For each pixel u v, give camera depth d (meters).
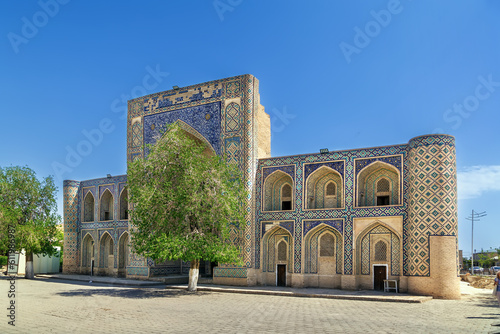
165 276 21.48
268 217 18.45
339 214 17.19
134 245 16.08
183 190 15.34
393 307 12.20
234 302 13.01
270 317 9.84
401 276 15.84
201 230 15.90
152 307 11.55
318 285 17.48
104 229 24.56
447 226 15.06
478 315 10.48
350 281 16.62
